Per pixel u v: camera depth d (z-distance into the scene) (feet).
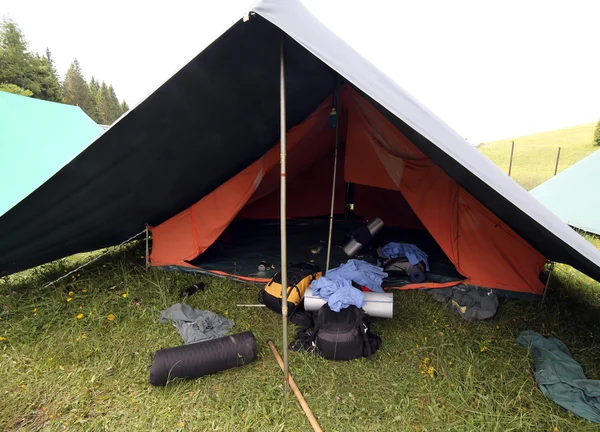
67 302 9.08
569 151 63.41
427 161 10.77
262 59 6.97
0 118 17.22
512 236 10.37
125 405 6.08
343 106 11.13
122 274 10.61
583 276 12.34
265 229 16.44
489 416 5.99
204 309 9.18
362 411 6.05
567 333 8.52
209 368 6.69
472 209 10.61
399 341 7.98
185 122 7.73
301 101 10.25
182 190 10.56
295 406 6.12
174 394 6.31
